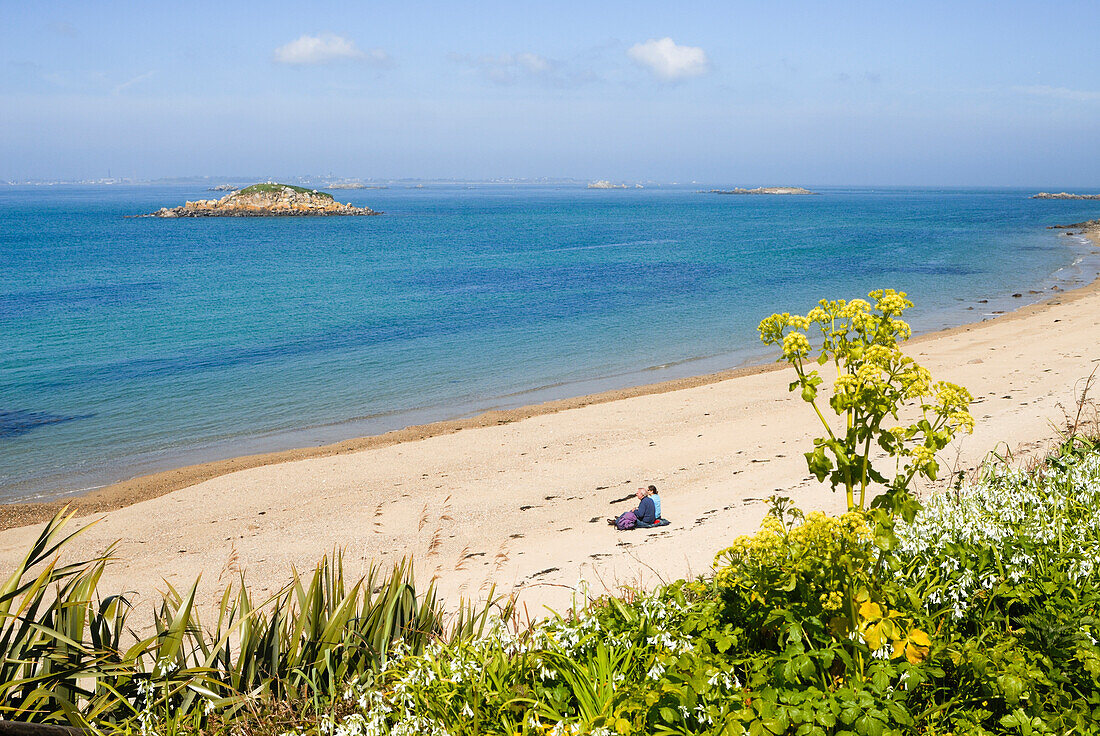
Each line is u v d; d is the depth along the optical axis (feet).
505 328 124.98
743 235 339.98
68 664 14.05
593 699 12.96
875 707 11.30
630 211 625.00
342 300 158.20
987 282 172.65
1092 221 401.08
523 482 52.34
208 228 424.46
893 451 12.57
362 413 77.66
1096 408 44.70
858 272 195.72
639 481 50.88
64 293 171.01
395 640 16.93
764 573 13.26
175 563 41.04
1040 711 11.45
